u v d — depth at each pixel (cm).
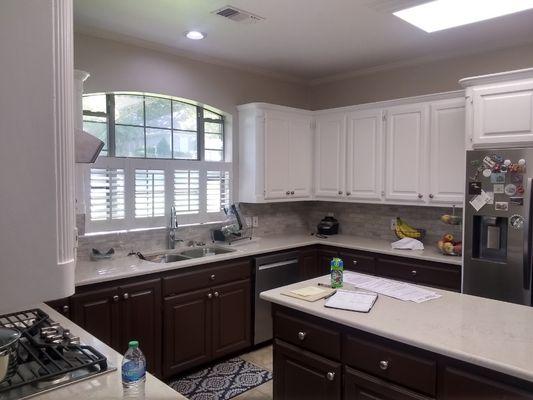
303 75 454
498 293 282
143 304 281
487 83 290
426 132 353
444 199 345
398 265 349
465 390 149
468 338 158
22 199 70
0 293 69
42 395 113
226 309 332
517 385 138
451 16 282
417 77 396
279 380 216
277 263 370
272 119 402
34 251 72
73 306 251
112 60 324
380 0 257
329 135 425
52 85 72
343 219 458
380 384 174
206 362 321
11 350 118
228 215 402
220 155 412
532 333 163
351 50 363
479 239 294
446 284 320
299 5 265
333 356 192
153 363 288
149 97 359
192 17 286
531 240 265
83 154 133
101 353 138
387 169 380
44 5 70
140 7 269
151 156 362
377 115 385
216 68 395
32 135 70
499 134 285
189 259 326
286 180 417
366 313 187
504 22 294
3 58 66
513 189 273
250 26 303
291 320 209
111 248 321
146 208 346
